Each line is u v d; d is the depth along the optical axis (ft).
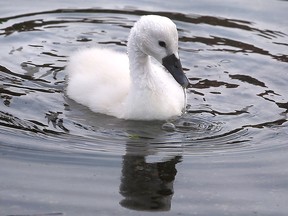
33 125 38.24
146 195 32.04
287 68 46.52
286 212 31.01
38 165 34.19
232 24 52.65
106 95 40.68
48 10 54.44
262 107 41.55
